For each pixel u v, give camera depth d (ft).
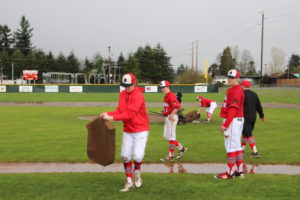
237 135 17.21
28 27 319.68
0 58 280.51
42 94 134.00
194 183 16.31
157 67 273.33
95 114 57.62
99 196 14.19
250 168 20.67
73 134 34.17
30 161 22.35
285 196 14.25
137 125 15.58
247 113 23.09
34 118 50.26
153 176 17.87
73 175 18.04
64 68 298.56
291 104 85.25
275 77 251.60
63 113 59.36
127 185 15.24
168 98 22.49
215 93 147.84
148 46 278.26
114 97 115.85
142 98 15.55
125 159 15.62
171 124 22.53
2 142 29.37
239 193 14.65
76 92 149.59
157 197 14.06
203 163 21.86
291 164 21.76
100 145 15.01
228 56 349.82
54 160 22.59
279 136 33.22
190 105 82.58
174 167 20.76
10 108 71.00
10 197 13.96
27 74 208.44
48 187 15.53
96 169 20.26
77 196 14.16
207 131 36.70
